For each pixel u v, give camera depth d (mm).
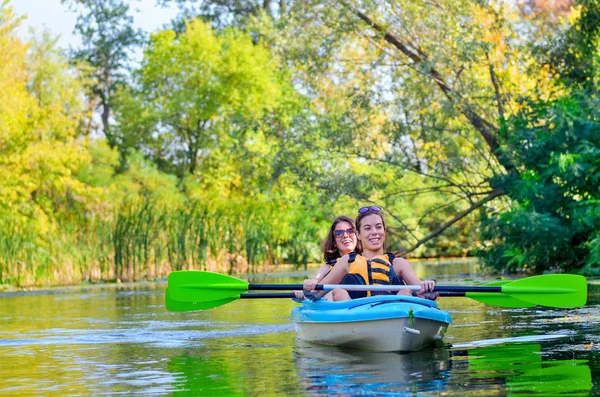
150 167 35812
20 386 5312
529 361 5641
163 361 6227
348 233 7734
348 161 19422
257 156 20344
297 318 7281
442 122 18203
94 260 18359
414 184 23141
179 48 35469
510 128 16516
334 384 4984
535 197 15828
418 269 21531
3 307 12148
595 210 14875
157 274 19406
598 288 12164
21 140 26375
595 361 5527
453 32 17359
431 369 5422
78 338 7945
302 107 22219
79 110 36875
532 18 17750
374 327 6312
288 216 25188
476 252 17922
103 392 5000
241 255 21766
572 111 15508
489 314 9156
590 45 17344
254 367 5773
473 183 19672
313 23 18875
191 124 36312
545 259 16812
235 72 34344
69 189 27719
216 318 9680
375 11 18422
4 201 24594
